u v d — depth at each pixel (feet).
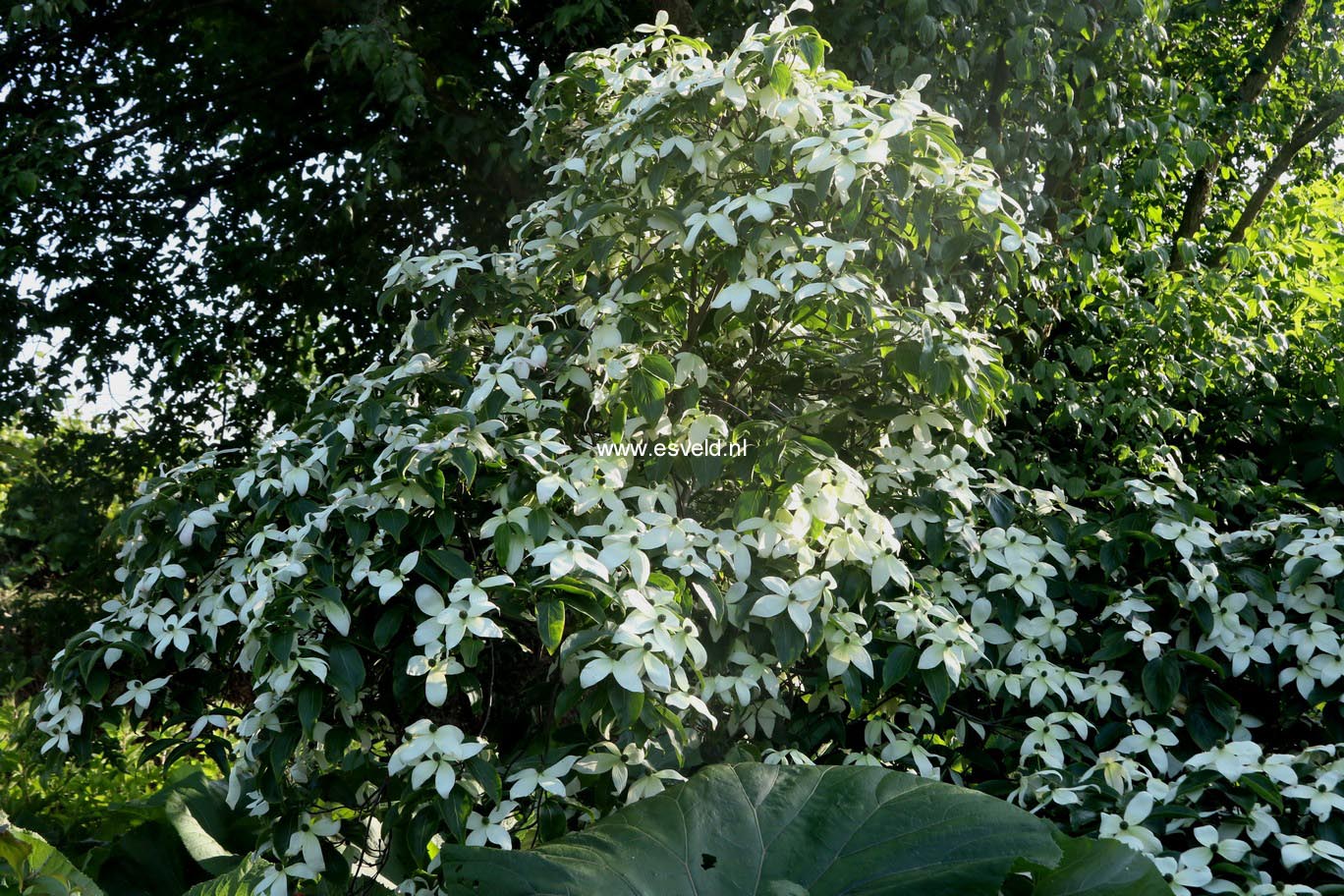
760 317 7.80
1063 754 7.29
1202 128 17.20
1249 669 7.89
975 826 5.79
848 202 6.86
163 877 8.74
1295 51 18.26
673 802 6.18
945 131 7.22
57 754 7.43
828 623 7.00
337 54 12.66
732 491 8.23
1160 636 7.43
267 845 7.05
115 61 15.98
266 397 15.28
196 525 7.55
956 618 7.20
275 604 6.48
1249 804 6.22
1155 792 6.59
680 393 7.86
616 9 12.42
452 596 6.23
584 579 6.23
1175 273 13.96
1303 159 21.35
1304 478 13.28
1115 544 7.92
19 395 15.88
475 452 6.70
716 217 6.75
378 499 6.82
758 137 7.32
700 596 6.89
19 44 15.58
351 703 6.67
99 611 15.46
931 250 8.11
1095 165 12.50
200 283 16.52
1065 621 7.72
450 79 14.05
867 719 7.75
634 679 5.93
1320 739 7.86
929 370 6.90
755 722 7.54
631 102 7.61
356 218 15.40
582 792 7.04
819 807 6.13
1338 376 13.55
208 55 15.84
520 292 8.31
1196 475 12.29
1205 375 13.10
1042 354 13.20
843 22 11.59
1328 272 17.43
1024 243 7.45
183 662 7.23
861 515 7.06
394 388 7.70
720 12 12.98
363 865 8.13
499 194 14.93
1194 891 5.92
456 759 6.06
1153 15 13.34
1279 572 8.05
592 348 7.27
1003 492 8.46
